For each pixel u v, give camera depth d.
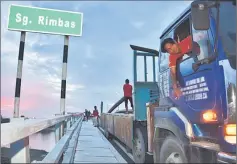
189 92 3.80
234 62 3.22
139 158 5.71
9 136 1.91
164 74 4.67
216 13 3.47
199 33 3.67
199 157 3.50
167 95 4.49
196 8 3.25
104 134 12.71
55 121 4.97
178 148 3.77
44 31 9.04
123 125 7.59
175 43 4.32
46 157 3.21
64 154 5.02
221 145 3.15
